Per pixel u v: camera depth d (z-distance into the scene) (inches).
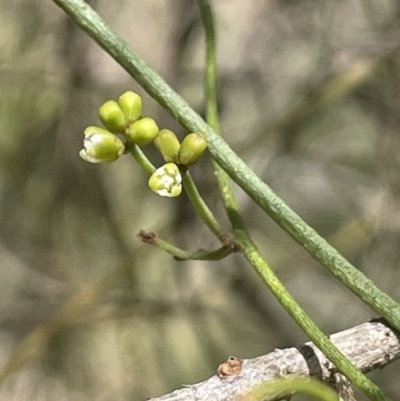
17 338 9.2
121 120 5.1
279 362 5.0
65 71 8.3
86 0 7.9
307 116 8.6
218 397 4.9
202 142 5.0
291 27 8.2
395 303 5.0
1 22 8.5
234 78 8.5
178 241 8.7
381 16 8.1
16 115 8.9
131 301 8.9
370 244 8.6
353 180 9.2
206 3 5.6
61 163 9.0
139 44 8.7
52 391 9.2
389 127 8.2
